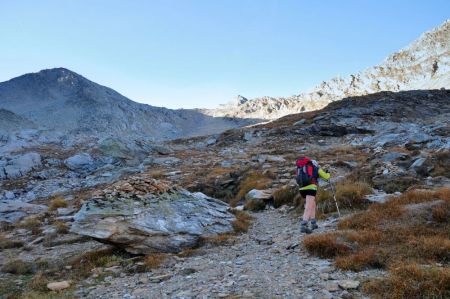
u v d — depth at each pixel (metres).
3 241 17.52
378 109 74.50
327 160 32.56
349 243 10.45
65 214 24.11
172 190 16.31
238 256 11.74
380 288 7.50
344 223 12.38
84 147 65.69
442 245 9.16
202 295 8.37
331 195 16.47
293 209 18.16
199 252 12.62
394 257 9.10
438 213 11.23
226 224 15.65
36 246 16.81
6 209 25.72
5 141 70.81
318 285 8.21
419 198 13.02
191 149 59.88
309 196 13.24
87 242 16.62
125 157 49.28
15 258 14.84
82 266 12.55
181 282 9.65
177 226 14.05
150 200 14.88
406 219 11.66
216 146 62.78
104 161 48.94
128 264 12.16
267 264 10.26
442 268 7.79
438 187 16.20
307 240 10.88
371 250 9.53
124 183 15.62
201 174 32.72
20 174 45.66
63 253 15.01
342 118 68.94
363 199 15.74
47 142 72.81
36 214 24.73
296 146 52.09
